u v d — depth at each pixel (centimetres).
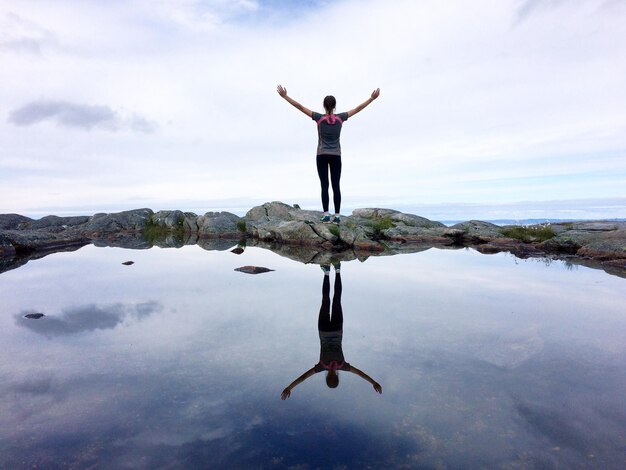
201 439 192
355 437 193
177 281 596
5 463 173
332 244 1166
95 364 279
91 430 199
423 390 240
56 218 1966
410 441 189
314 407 220
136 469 170
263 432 197
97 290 528
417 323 380
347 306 446
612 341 328
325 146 741
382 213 1728
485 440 190
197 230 1742
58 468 171
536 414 213
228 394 235
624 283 580
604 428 199
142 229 1816
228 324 374
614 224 1141
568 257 896
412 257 911
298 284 574
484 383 249
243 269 694
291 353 300
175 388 242
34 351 304
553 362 284
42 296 493
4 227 1822
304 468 170
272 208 1816
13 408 219
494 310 429
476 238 1279
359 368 272
